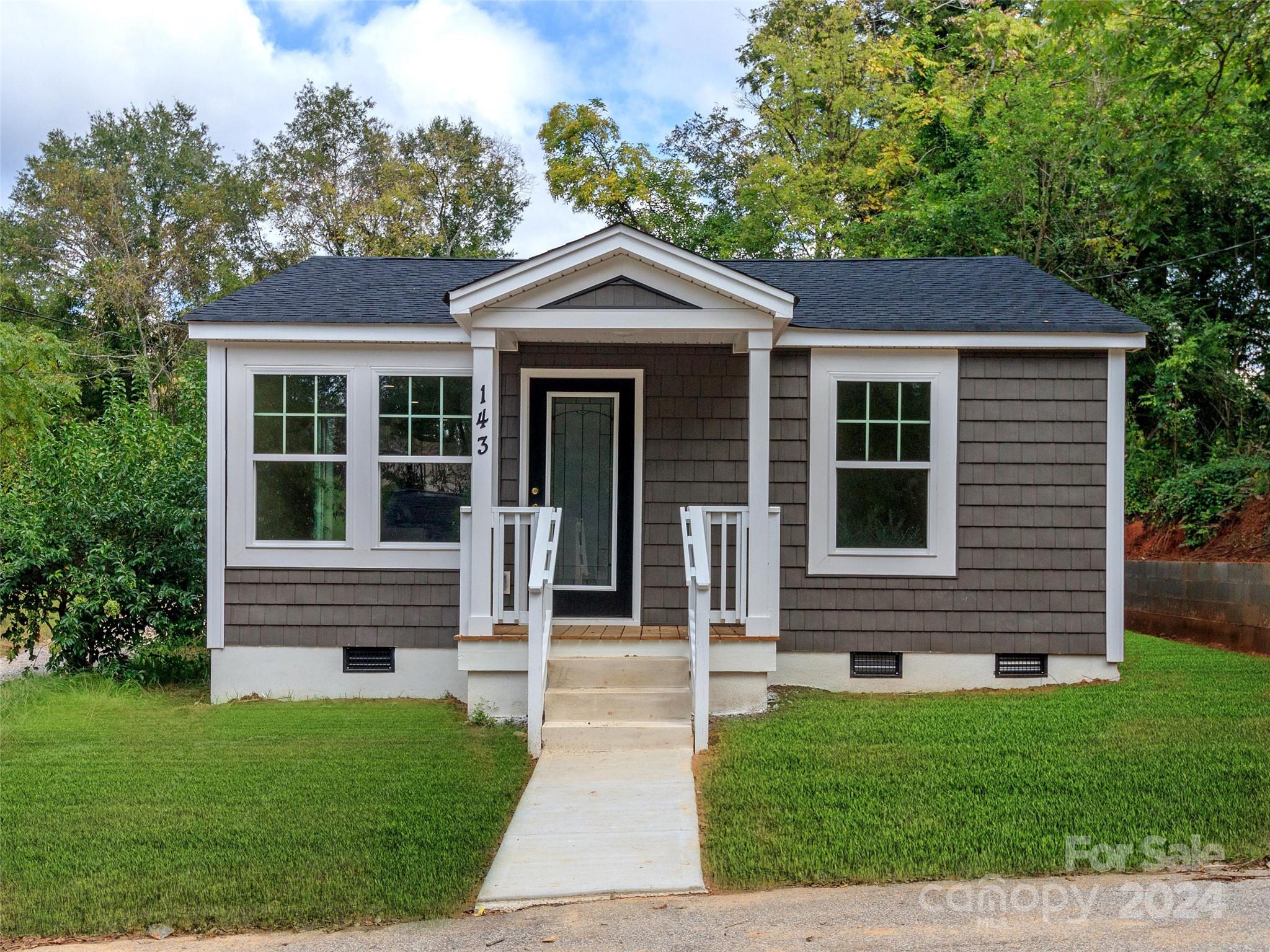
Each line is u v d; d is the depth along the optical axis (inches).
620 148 998.4
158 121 1488.7
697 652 278.2
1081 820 211.5
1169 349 652.7
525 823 222.8
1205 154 438.0
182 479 412.8
